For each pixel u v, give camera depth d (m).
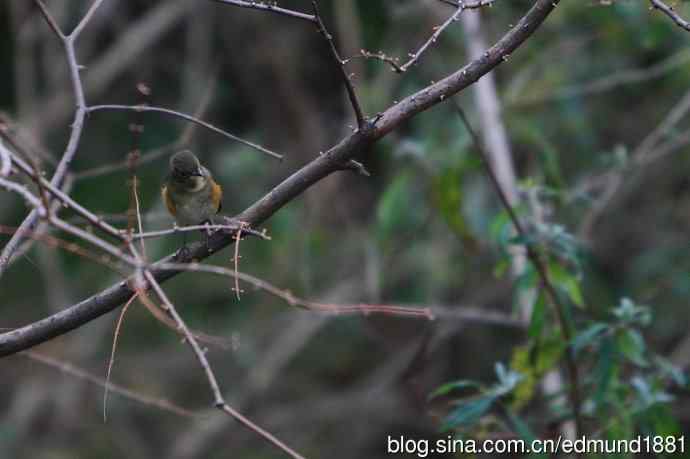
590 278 9.99
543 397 7.63
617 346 6.70
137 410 15.81
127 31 16.45
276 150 16.17
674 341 12.43
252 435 15.77
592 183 10.50
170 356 16.23
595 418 7.17
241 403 15.44
